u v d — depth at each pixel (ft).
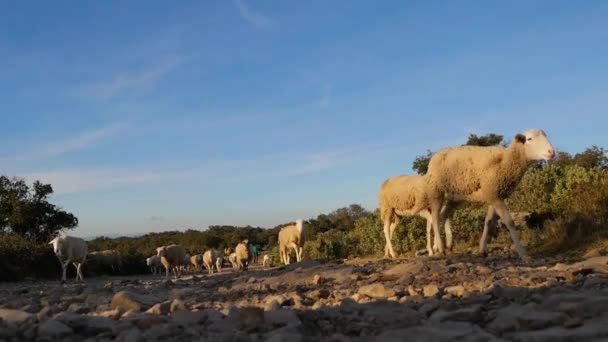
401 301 19.33
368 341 13.67
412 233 61.62
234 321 16.46
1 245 84.89
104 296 27.14
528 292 18.94
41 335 14.98
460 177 38.73
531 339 13.10
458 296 19.89
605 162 95.61
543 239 44.70
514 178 36.94
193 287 32.35
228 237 259.39
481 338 13.20
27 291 36.88
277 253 110.52
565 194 50.47
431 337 13.47
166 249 88.63
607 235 38.58
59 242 67.15
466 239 56.70
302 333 15.08
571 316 15.35
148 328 16.16
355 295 21.81
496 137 106.32
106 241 260.62
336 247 86.58
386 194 49.16
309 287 26.68
